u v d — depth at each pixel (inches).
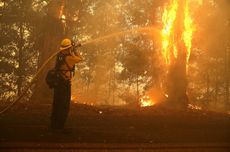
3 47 1579.7
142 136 404.8
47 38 838.5
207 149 334.3
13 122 491.2
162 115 683.4
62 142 343.3
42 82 815.1
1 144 319.9
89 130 442.9
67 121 535.5
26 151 301.9
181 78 836.0
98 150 315.3
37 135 381.1
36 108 675.4
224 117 696.4
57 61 405.1
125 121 567.5
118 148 324.5
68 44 403.9
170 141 370.0
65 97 404.5
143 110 743.7
